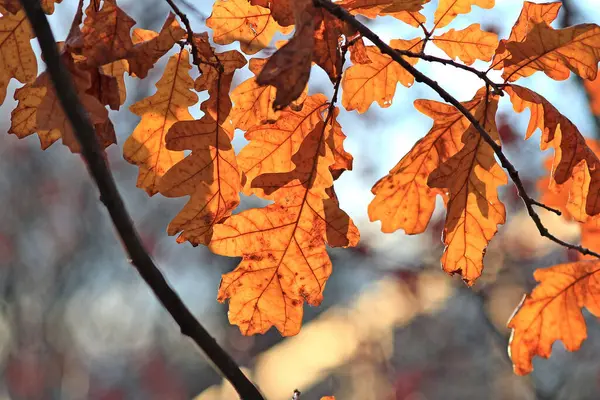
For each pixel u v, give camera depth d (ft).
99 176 2.06
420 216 2.69
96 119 2.36
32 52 2.53
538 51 2.48
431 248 7.29
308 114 2.58
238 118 2.56
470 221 2.61
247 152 2.59
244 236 2.60
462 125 2.61
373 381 11.59
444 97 2.38
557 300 2.79
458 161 2.58
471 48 2.61
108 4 2.41
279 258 2.61
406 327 11.37
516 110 2.60
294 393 2.51
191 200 2.51
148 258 2.10
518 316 2.80
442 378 11.87
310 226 2.61
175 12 2.45
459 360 11.85
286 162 2.60
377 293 10.98
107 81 2.44
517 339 2.80
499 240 6.71
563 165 2.50
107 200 2.07
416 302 8.94
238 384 2.15
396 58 2.38
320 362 11.72
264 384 11.83
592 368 9.27
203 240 2.52
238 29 2.59
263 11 2.58
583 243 2.81
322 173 2.58
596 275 2.78
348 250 7.41
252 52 2.60
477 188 2.59
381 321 11.16
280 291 2.62
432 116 2.62
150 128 2.53
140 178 2.53
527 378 6.83
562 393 9.00
